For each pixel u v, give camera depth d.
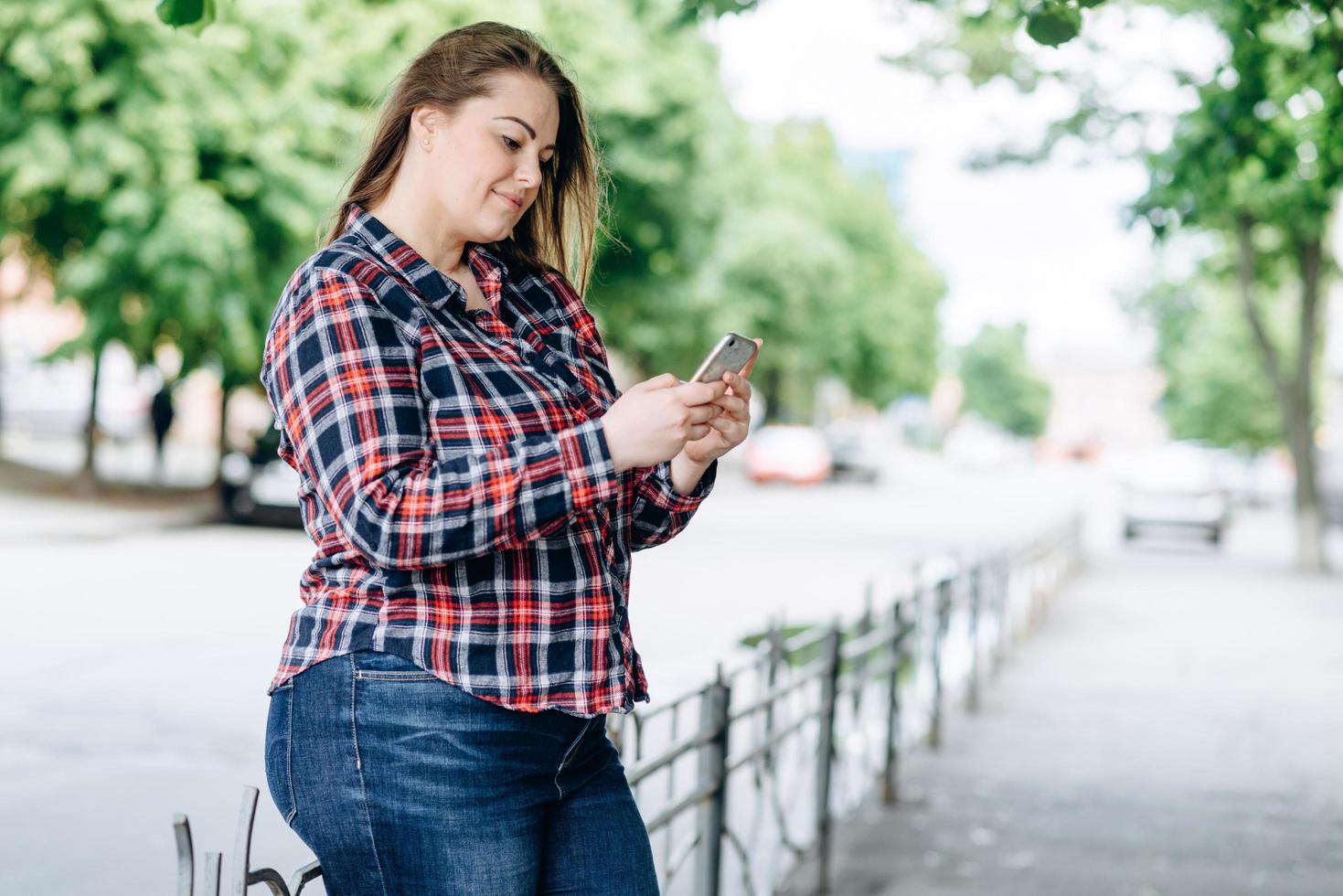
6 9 14.99
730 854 4.99
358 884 1.73
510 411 1.73
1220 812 6.45
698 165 23.97
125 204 15.66
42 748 6.54
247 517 18.28
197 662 8.72
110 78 15.48
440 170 1.78
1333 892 5.21
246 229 16.31
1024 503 37.34
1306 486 20.12
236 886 1.65
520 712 1.71
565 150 2.03
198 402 39.91
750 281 33.44
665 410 1.63
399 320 1.71
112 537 16.53
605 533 1.86
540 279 2.02
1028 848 5.67
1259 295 22.91
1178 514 24.45
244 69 16.19
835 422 81.69
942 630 7.87
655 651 9.78
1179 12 6.16
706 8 4.79
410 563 1.60
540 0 18.33
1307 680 10.55
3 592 11.65
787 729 4.48
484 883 1.69
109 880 4.81
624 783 1.93
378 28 16.83
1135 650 11.90
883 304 49.66
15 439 32.59
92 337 16.48
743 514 27.80
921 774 7.04
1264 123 5.93
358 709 1.68
